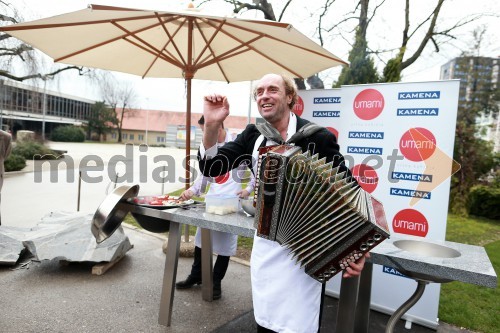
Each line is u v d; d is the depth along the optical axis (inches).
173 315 125.6
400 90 129.3
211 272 136.1
